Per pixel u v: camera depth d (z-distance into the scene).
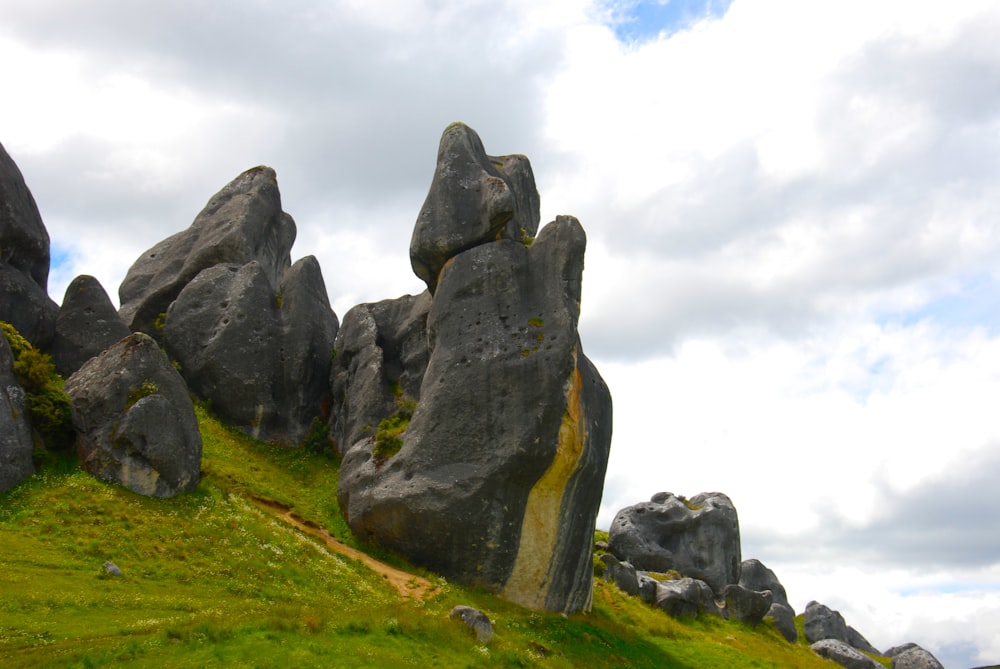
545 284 47.19
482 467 43.69
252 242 66.81
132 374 43.56
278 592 36.94
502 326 46.44
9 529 35.94
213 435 55.25
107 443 41.59
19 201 54.56
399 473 45.56
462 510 43.19
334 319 66.06
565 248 47.28
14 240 53.38
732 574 64.44
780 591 73.44
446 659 30.89
